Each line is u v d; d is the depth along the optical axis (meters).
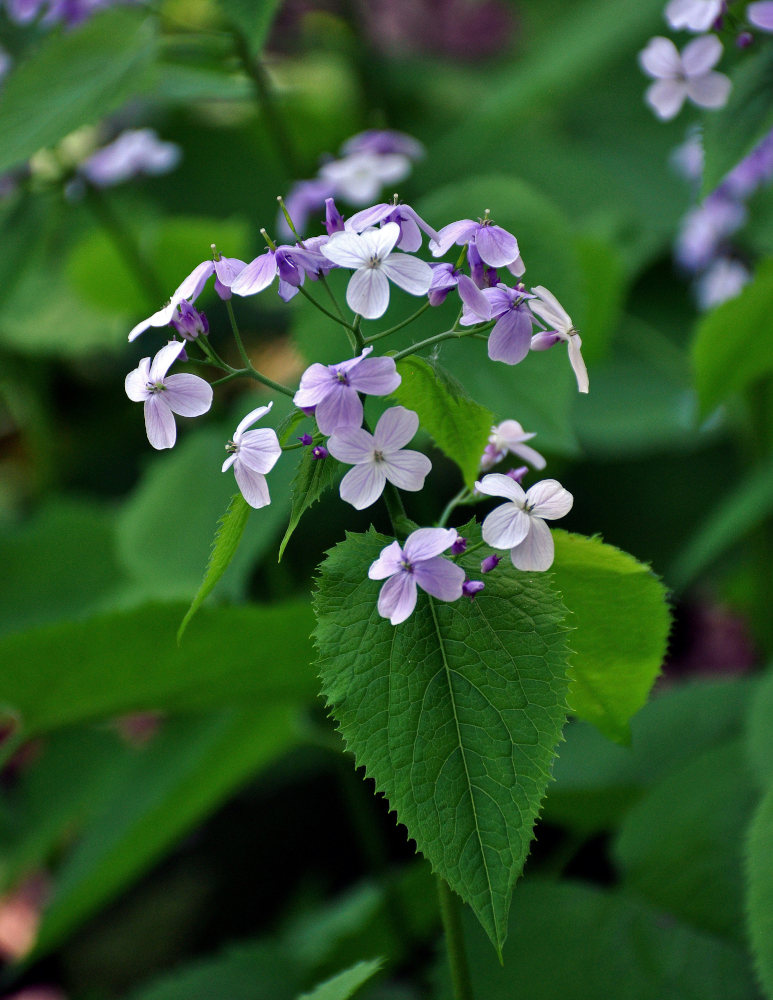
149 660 0.88
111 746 1.39
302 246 0.72
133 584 1.33
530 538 0.71
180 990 1.10
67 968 1.51
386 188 1.59
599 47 1.48
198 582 1.18
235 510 0.71
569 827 1.16
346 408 0.69
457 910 0.77
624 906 0.94
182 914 1.56
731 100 0.86
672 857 0.96
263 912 1.56
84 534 1.41
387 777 0.70
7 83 0.93
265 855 1.59
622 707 0.77
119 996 1.47
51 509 1.44
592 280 1.23
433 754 0.71
